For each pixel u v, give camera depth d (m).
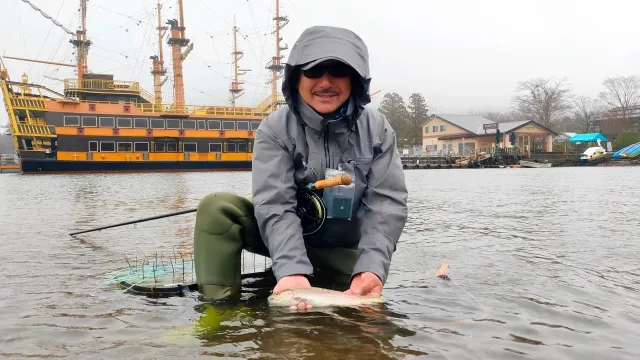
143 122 39.94
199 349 1.89
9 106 37.00
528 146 58.00
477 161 52.19
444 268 3.32
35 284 3.04
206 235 2.72
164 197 11.73
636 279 3.16
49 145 40.56
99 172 38.97
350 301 2.46
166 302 2.60
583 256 3.97
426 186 16.61
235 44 67.50
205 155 41.94
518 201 9.84
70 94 40.88
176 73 49.22
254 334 2.06
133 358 1.81
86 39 42.69
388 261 2.67
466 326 2.21
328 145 2.85
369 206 2.81
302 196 2.88
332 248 3.12
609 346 2.00
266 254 3.16
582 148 67.62
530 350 1.93
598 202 9.36
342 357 1.80
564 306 2.55
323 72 2.62
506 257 3.93
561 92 85.06
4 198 11.58
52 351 1.91
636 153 53.16
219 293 2.66
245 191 14.00
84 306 2.54
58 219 6.92
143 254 4.09
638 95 80.06
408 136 86.94
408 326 2.19
